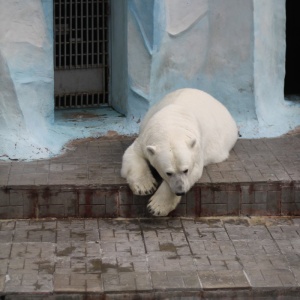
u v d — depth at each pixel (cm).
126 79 818
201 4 809
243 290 581
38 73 778
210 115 733
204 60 827
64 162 731
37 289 572
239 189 692
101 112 855
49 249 631
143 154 686
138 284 582
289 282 590
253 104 823
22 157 738
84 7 838
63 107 861
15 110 758
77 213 687
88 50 852
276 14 830
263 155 755
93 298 572
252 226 681
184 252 633
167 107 702
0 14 748
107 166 722
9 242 640
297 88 916
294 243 653
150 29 788
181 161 635
